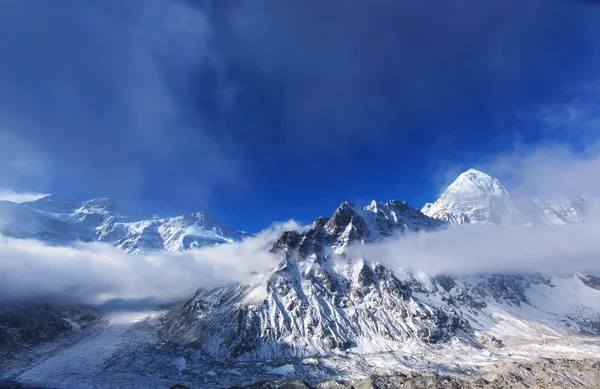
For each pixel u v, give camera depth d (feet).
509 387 555.28
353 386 573.33
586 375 596.29
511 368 649.61
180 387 591.78
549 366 646.74
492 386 554.05
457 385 547.90
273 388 565.12
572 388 522.06
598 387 531.09
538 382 586.45
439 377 574.56
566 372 612.29
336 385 601.62
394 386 544.62
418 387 533.14
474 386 550.77
